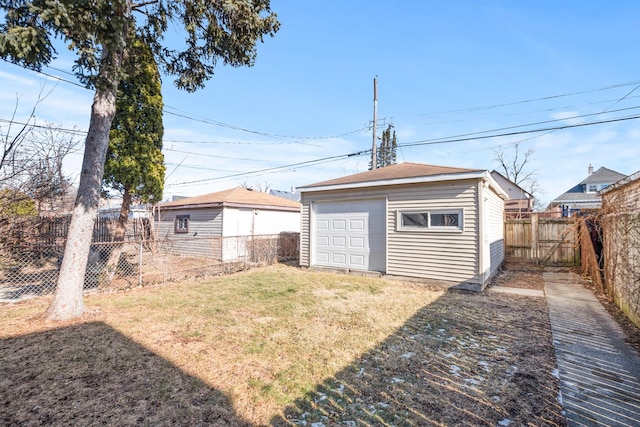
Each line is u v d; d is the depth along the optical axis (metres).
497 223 9.92
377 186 8.43
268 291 6.88
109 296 6.37
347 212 9.17
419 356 3.63
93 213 5.27
